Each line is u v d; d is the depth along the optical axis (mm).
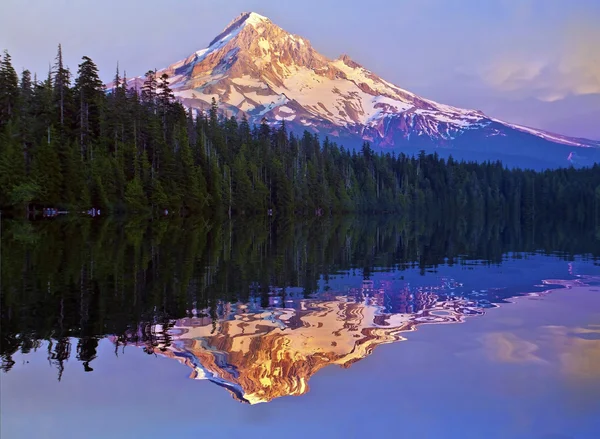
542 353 13539
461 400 10695
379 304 19750
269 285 24141
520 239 60406
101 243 41469
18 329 15578
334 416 9984
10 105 86688
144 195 86688
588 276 27797
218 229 67438
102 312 17844
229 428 9531
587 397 10789
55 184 76062
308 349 13891
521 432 9391
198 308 18734
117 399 10703
